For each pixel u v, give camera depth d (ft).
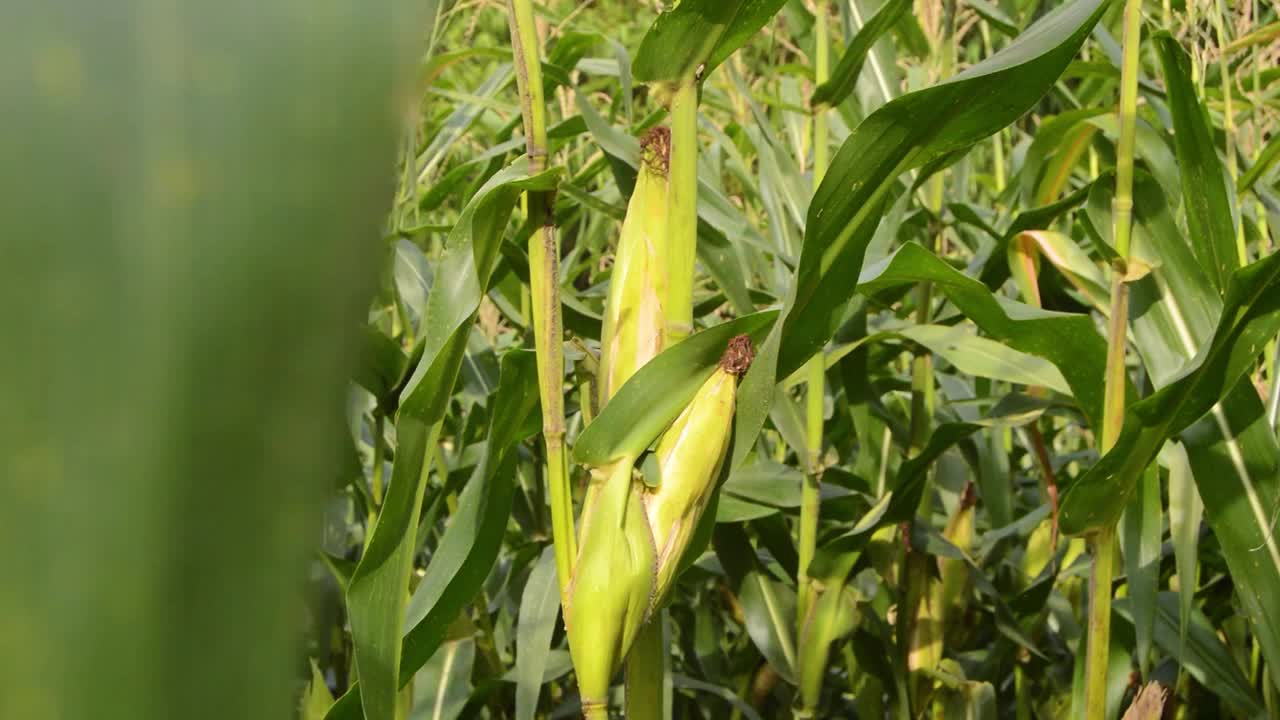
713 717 7.24
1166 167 6.04
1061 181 7.07
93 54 0.57
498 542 4.80
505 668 7.18
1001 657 7.15
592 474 3.87
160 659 0.60
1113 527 5.07
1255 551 5.27
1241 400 5.26
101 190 0.57
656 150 4.09
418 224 7.34
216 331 0.60
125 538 0.59
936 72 7.61
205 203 0.60
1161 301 5.35
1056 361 5.33
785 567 6.95
